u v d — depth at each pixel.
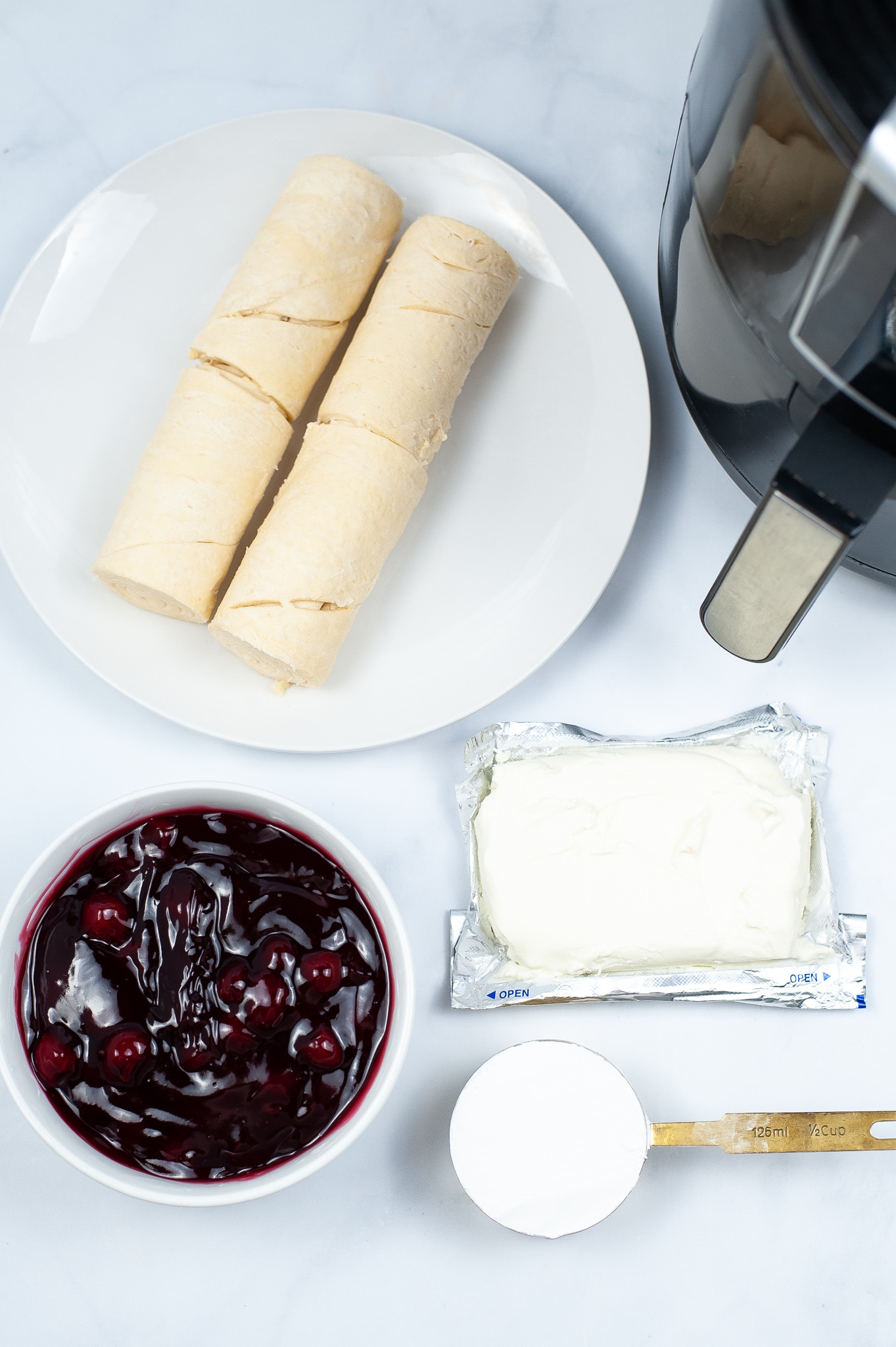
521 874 0.68
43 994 0.59
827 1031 0.71
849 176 0.43
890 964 0.72
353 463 0.67
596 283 0.73
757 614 0.55
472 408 0.74
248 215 0.75
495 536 0.73
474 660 0.71
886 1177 0.70
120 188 0.73
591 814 0.68
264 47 0.79
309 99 0.79
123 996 0.59
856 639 0.74
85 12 0.78
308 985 0.59
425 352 0.69
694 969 0.69
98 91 0.78
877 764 0.73
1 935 0.55
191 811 0.62
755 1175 0.70
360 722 0.70
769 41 0.44
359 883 0.60
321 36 0.79
